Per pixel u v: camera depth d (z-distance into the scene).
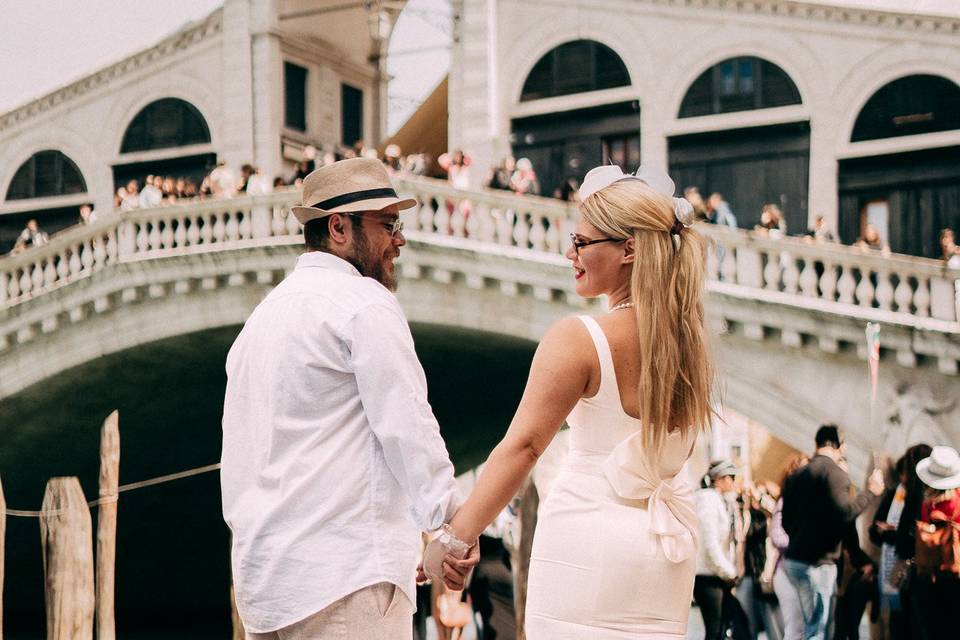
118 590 21.14
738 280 14.12
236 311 16.25
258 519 2.83
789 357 13.93
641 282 2.81
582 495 2.83
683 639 2.89
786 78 14.98
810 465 8.02
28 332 17.48
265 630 2.85
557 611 2.83
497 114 16.58
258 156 17.88
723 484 8.84
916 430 13.34
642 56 15.77
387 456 2.80
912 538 7.82
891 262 13.58
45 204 18.39
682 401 2.82
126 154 18.11
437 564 2.86
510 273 14.94
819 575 7.92
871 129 14.54
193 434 20.25
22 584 20.19
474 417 20.66
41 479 19.52
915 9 14.27
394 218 3.06
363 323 2.81
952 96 14.11
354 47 19.98
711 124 15.39
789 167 14.95
